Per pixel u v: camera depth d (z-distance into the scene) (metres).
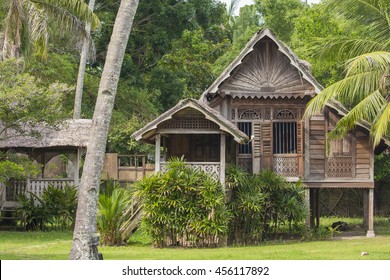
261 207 23.42
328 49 24.31
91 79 38.12
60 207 26.83
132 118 37.34
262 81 26.66
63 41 34.66
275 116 26.89
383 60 20.73
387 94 23.33
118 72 16.44
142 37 41.56
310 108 22.67
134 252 20.23
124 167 33.03
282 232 27.16
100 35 40.53
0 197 27.33
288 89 26.55
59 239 23.56
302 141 26.64
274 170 26.69
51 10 23.80
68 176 34.97
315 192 29.25
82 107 37.78
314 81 26.03
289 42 43.78
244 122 26.86
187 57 43.00
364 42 23.77
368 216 27.31
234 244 23.12
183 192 21.97
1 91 22.84
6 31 22.94
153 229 21.95
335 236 26.72
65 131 27.58
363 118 25.03
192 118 22.91
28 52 24.48
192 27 42.31
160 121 22.67
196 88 44.31
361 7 23.52
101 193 24.42
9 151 27.20
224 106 26.83
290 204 24.20
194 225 21.72
